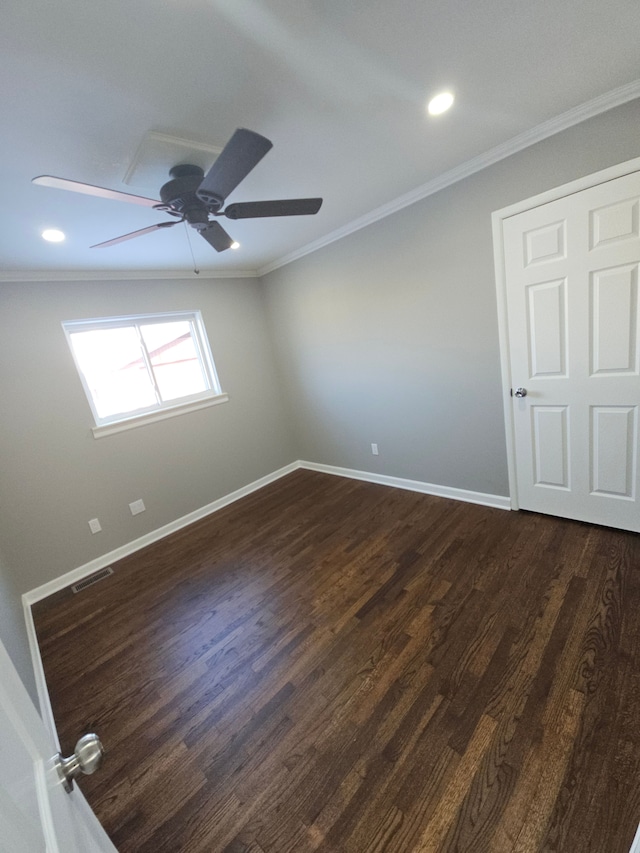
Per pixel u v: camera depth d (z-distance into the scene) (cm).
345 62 121
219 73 116
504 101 161
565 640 163
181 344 361
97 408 313
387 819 116
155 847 119
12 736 50
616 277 192
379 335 310
